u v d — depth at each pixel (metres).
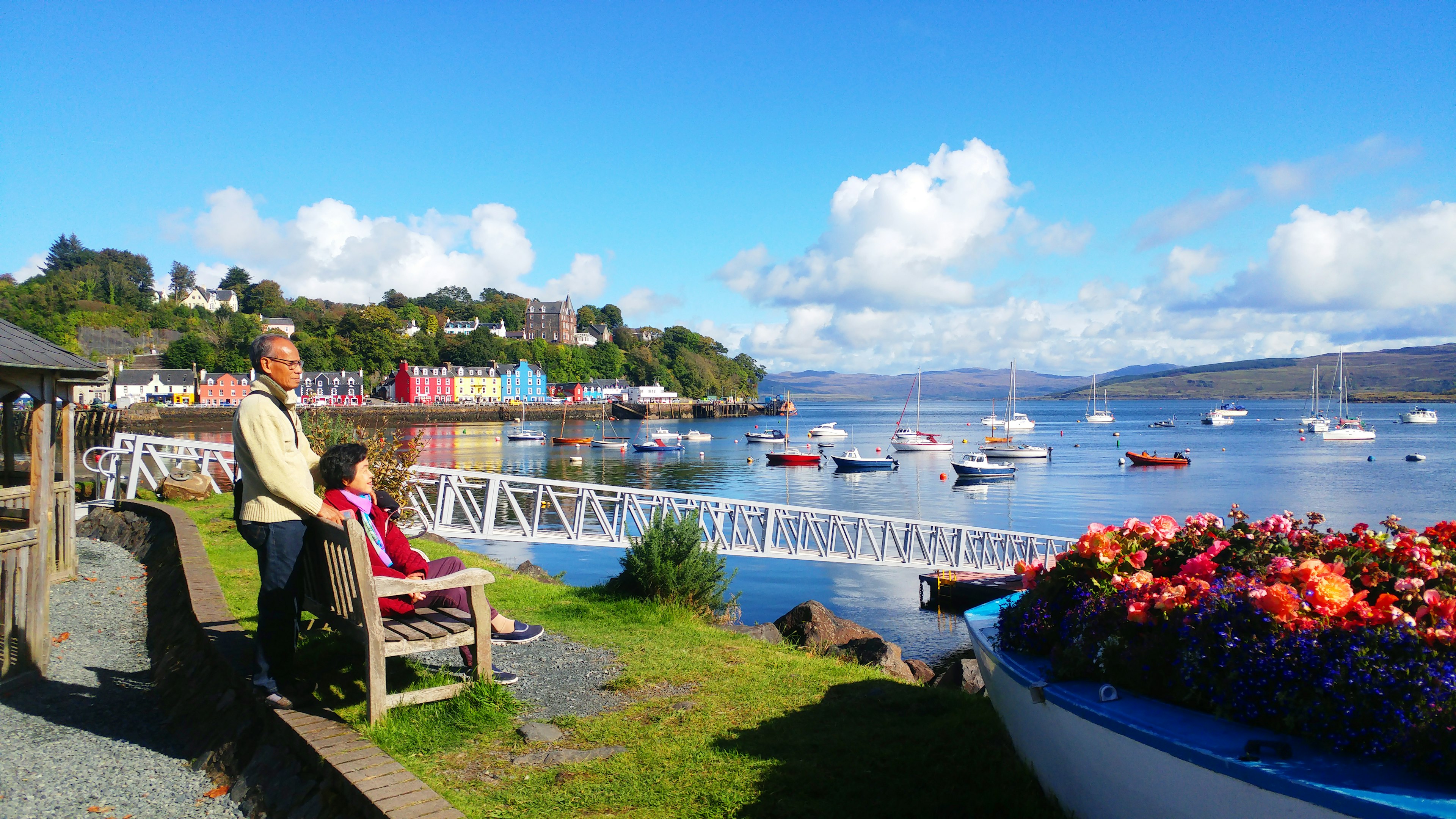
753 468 70.88
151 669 6.70
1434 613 3.27
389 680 5.70
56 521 9.59
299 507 4.75
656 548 10.05
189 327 156.50
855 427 148.62
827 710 5.79
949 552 25.84
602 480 59.41
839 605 21.50
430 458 76.19
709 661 7.07
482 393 155.38
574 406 152.62
